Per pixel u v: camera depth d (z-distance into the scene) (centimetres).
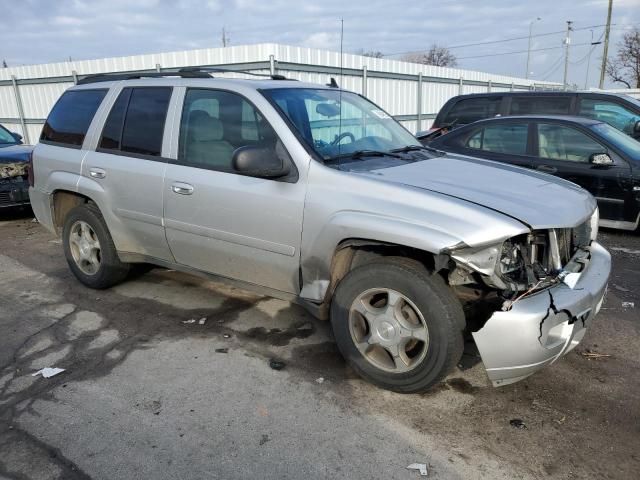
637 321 424
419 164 370
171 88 415
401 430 289
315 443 279
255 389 330
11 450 275
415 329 303
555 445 276
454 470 258
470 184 328
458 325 291
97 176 450
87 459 268
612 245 638
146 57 1672
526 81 2939
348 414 303
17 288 513
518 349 275
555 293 289
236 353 376
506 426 292
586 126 673
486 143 741
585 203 341
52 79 1906
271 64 1383
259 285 377
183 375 347
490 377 290
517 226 279
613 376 342
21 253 639
